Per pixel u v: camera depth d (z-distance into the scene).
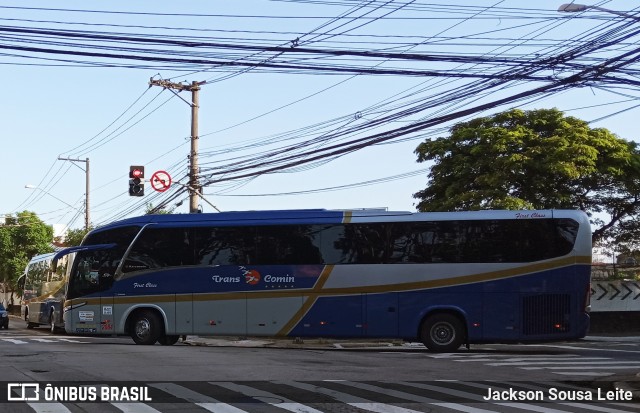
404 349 21.89
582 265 19.33
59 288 30.42
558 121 28.64
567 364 16.61
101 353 17.30
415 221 20.12
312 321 20.14
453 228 19.94
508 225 19.73
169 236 21.33
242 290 20.59
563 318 19.19
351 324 19.95
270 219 20.86
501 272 19.52
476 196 27.48
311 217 20.69
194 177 27.66
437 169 29.84
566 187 28.36
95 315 21.41
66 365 14.45
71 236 49.00
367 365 15.61
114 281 21.41
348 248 20.30
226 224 21.05
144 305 21.08
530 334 19.20
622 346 22.81
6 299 68.88
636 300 28.95
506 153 28.05
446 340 19.64
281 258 20.56
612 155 27.66
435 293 19.72
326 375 13.43
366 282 20.03
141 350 18.44
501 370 15.20
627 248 30.41
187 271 21.00
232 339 27.27
